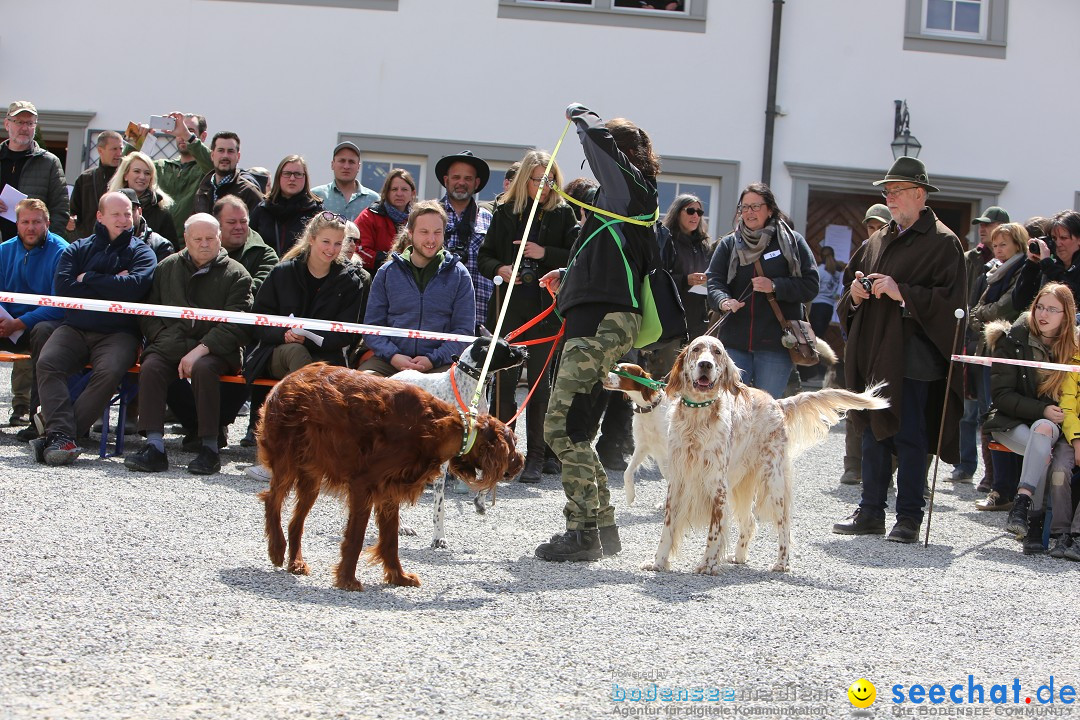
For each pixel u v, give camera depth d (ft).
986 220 35.76
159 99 51.29
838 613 16.79
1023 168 52.70
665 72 51.49
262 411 17.67
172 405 29.12
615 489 28.89
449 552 20.03
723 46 51.52
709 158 51.72
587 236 19.52
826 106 51.96
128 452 27.91
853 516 24.64
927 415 24.22
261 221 33.14
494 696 12.13
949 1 52.75
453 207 30.91
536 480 28.43
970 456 32.73
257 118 51.24
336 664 12.84
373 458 16.61
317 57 51.16
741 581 19.01
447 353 26.73
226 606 15.03
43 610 14.25
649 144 19.98
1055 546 23.21
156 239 29.68
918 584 19.43
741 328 27.66
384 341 26.53
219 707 11.31
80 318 26.84
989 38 52.31
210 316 25.14
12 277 29.50
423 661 13.14
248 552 18.54
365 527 16.75
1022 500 25.07
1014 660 14.84
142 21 51.16
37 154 35.12
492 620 15.19
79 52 51.37
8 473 23.80
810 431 21.33
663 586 18.02
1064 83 52.65
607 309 19.30
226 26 51.03
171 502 22.12
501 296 28.30
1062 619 17.34
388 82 51.21
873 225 36.78
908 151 51.34
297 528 17.40
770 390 27.71
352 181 36.37
